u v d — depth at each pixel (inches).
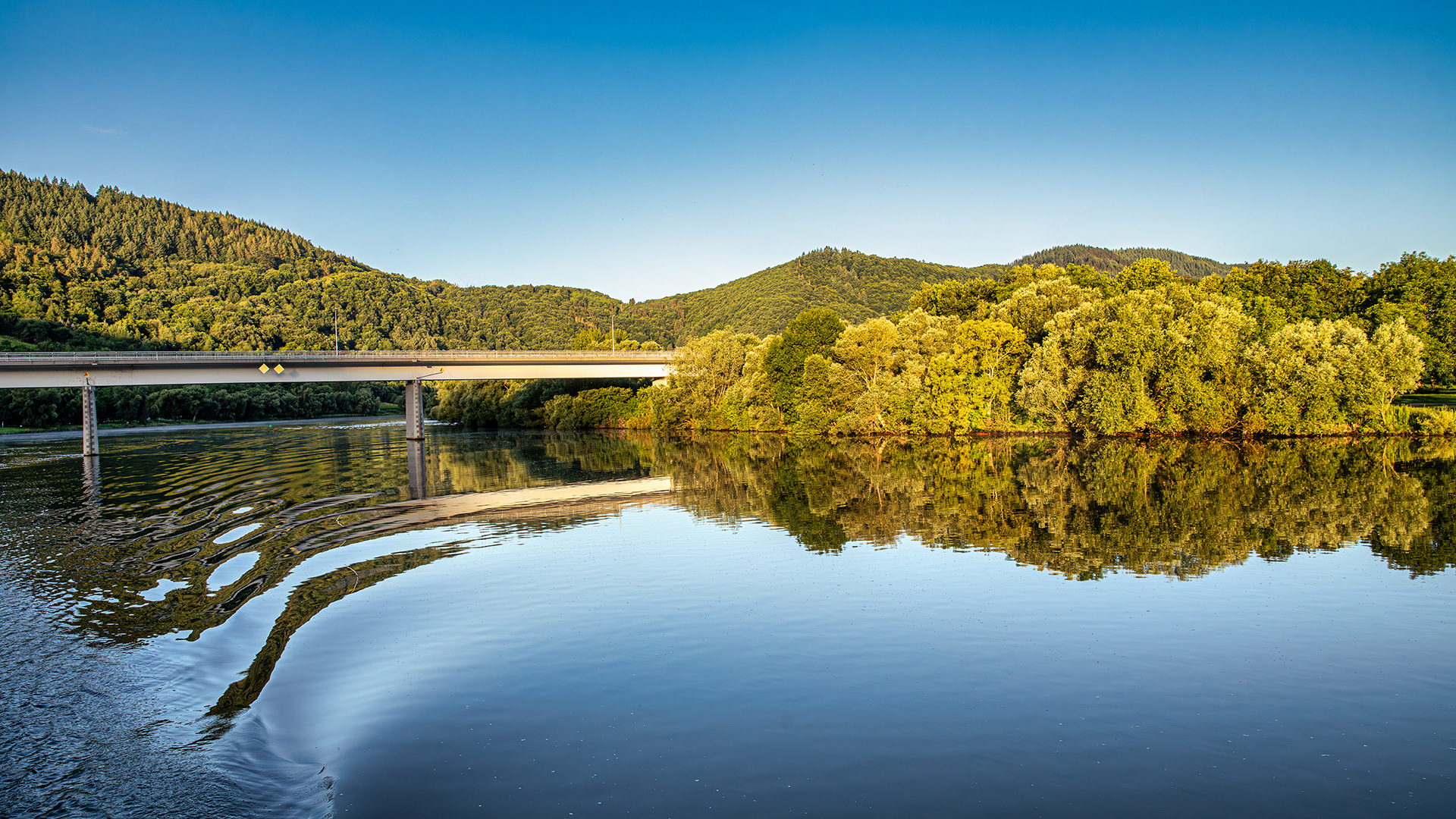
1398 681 761.0
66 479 2333.9
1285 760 610.2
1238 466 2292.1
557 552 1339.8
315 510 1806.1
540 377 4271.7
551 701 725.3
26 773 610.9
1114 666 800.9
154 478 2364.7
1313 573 1137.4
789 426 4087.1
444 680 779.4
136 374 3093.0
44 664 837.2
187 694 757.9
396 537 1485.0
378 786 580.1
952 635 895.1
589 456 3189.0
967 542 1364.4
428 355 3860.7
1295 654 831.1
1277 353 2883.9
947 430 3489.2
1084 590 1066.1
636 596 1063.0
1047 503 1748.3
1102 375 2999.5
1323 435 2938.0
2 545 1403.8
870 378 3678.6
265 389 6067.9
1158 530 1441.9
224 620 981.2
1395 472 2108.8
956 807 545.0
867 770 595.8
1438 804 548.7
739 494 2007.9
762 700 724.7
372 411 6968.5
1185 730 661.3
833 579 1134.4
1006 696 729.6
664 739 647.8
